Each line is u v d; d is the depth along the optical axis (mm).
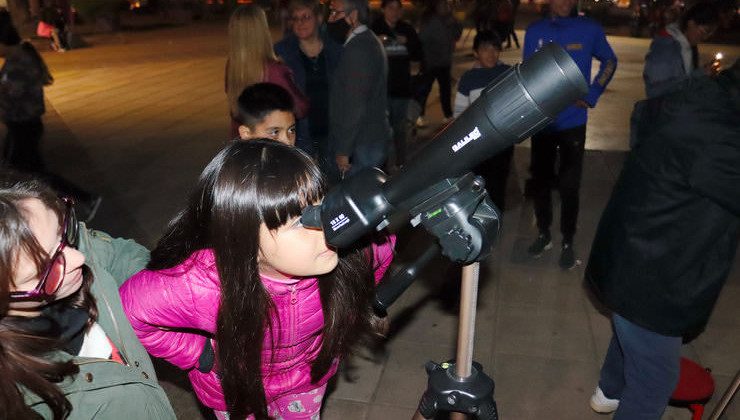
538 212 3564
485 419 1195
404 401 2496
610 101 7961
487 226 919
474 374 1201
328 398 2514
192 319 1346
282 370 1580
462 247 907
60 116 7715
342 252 1435
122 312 1223
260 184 1157
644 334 1898
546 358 2744
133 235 4090
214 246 1238
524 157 5590
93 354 1119
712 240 1709
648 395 1966
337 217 953
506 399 2496
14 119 4309
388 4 5914
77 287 1032
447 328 2965
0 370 876
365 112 3201
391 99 4676
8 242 878
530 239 3889
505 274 3457
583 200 4547
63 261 975
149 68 11859
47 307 1027
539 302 3180
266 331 1406
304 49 3359
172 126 7074
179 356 1470
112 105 8406
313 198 1190
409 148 5984
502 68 3461
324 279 1421
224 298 1270
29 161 4457
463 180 896
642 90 8617
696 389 2227
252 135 2348
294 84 3061
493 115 782
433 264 3535
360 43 3084
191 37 17297
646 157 1787
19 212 901
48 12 15289
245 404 1468
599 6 18188
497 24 13422
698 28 3785
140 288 1328
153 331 1395
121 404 988
